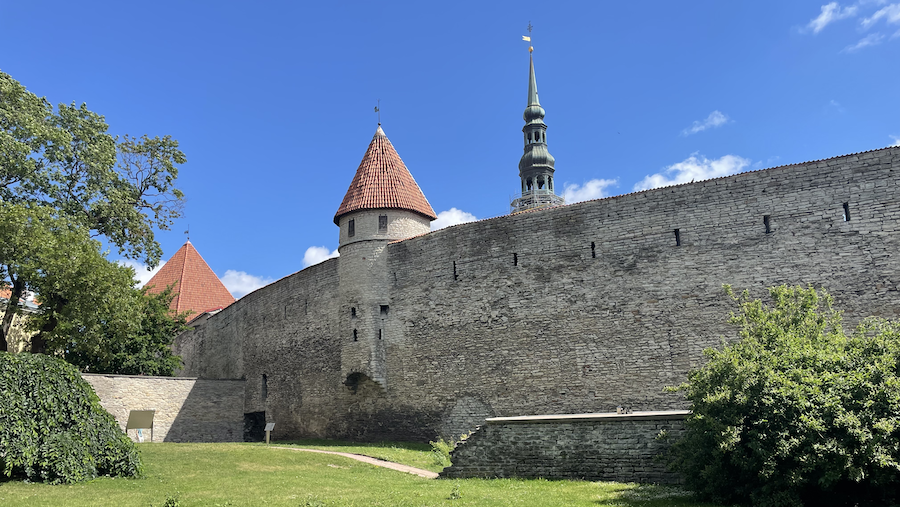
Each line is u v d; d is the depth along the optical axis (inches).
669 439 607.8
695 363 936.9
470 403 1102.4
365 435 1216.8
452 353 1139.3
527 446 668.1
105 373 1508.4
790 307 677.3
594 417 642.2
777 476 479.2
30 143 1222.9
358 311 1241.4
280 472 738.2
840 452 450.3
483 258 1142.3
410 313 1204.5
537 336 1061.1
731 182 971.3
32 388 629.9
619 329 997.8
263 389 1544.0
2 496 533.3
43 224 1175.0
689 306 958.4
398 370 1195.9
